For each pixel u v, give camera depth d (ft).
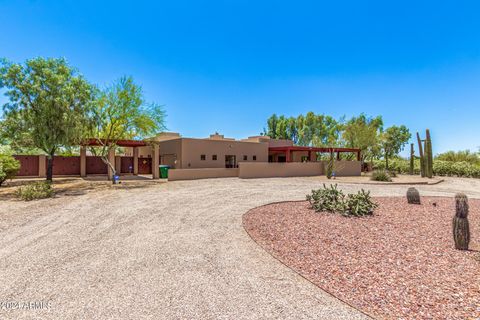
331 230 22.12
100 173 85.46
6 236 20.89
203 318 10.27
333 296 11.92
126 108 59.77
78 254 17.02
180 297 11.82
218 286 12.84
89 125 54.60
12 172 52.95
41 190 41.04
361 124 116.26
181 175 70.95
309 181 69.51
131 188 51.83
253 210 30.35
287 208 31.37
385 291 12.30
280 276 13.94
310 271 14.48
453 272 14.39
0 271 14.47
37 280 13.42
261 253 17.25
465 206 18.11
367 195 29.81
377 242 19.30
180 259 16.22
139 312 10.66
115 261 15.88
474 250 17.90
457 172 94.63
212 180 70.38
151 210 30.78
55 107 45.11
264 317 10.34
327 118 150.30
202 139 82.43
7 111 45.65
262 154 95.81
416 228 23.17
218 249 17.99
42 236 20.89
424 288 12.59
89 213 29.19
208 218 26.76
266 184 60.85
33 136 46.57
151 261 15.90
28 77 45.52
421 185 66.03
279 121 160.86
